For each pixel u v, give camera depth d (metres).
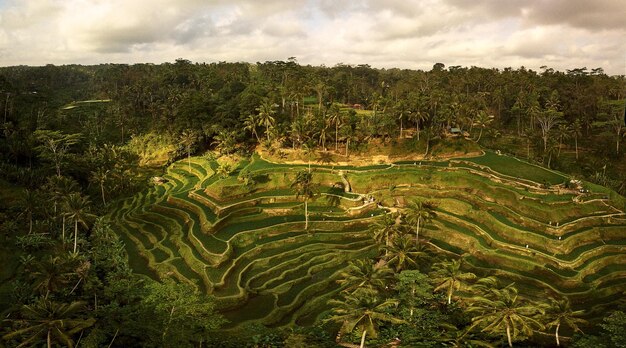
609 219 87.44
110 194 109.62
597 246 80.38
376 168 110.06
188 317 51.69
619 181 114.00
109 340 52.44
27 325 46.03
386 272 61.50
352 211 94.44
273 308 63.50
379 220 77.81
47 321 41.84
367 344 54.03
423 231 87.88
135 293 61.19
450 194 98.75
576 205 90.19
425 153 116.31
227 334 57.09
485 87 195.50
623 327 51.97
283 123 123.75
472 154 117.94
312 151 112.38
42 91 185.50
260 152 122.00
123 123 153.88
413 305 58.47
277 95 138.38
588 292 68.81
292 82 142.50
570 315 53.97
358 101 187.25
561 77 194.00
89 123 150.25
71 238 77.50
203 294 66.06
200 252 77.50
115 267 71.88
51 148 103.06
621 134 137.75
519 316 50.22
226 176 107.00
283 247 82.31
